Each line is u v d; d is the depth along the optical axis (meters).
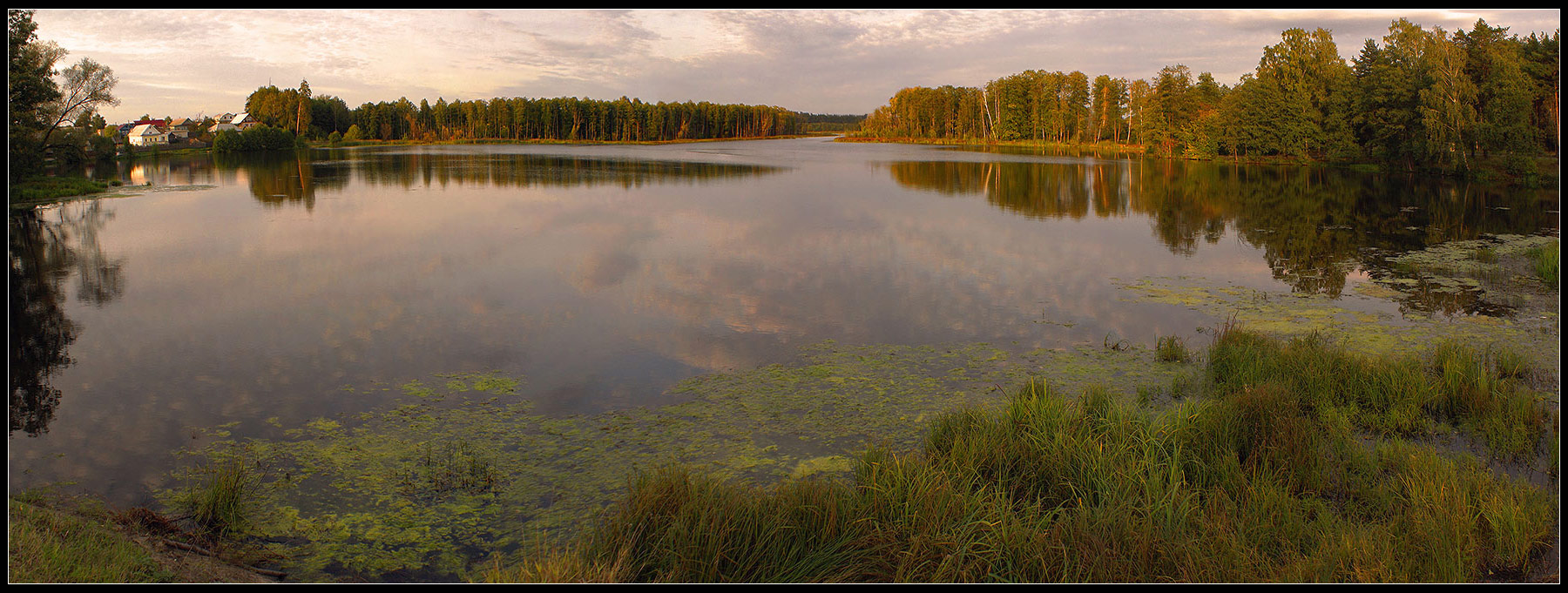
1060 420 7.61
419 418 8.94
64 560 5.19
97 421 8.84
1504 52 42.28
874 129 148.38
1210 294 15.13
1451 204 30.41
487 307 14.04
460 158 67.38
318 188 37.19
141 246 20.38
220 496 6.57
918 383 10.04
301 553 6.14
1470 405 8.46
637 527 5.76
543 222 24.84
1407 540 5.73
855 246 20.52
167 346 11.78
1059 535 5.86
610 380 10.24
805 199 31.91
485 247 20.20
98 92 47.81
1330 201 31.95
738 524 5.73
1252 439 7.55
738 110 162.50
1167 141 69.50
